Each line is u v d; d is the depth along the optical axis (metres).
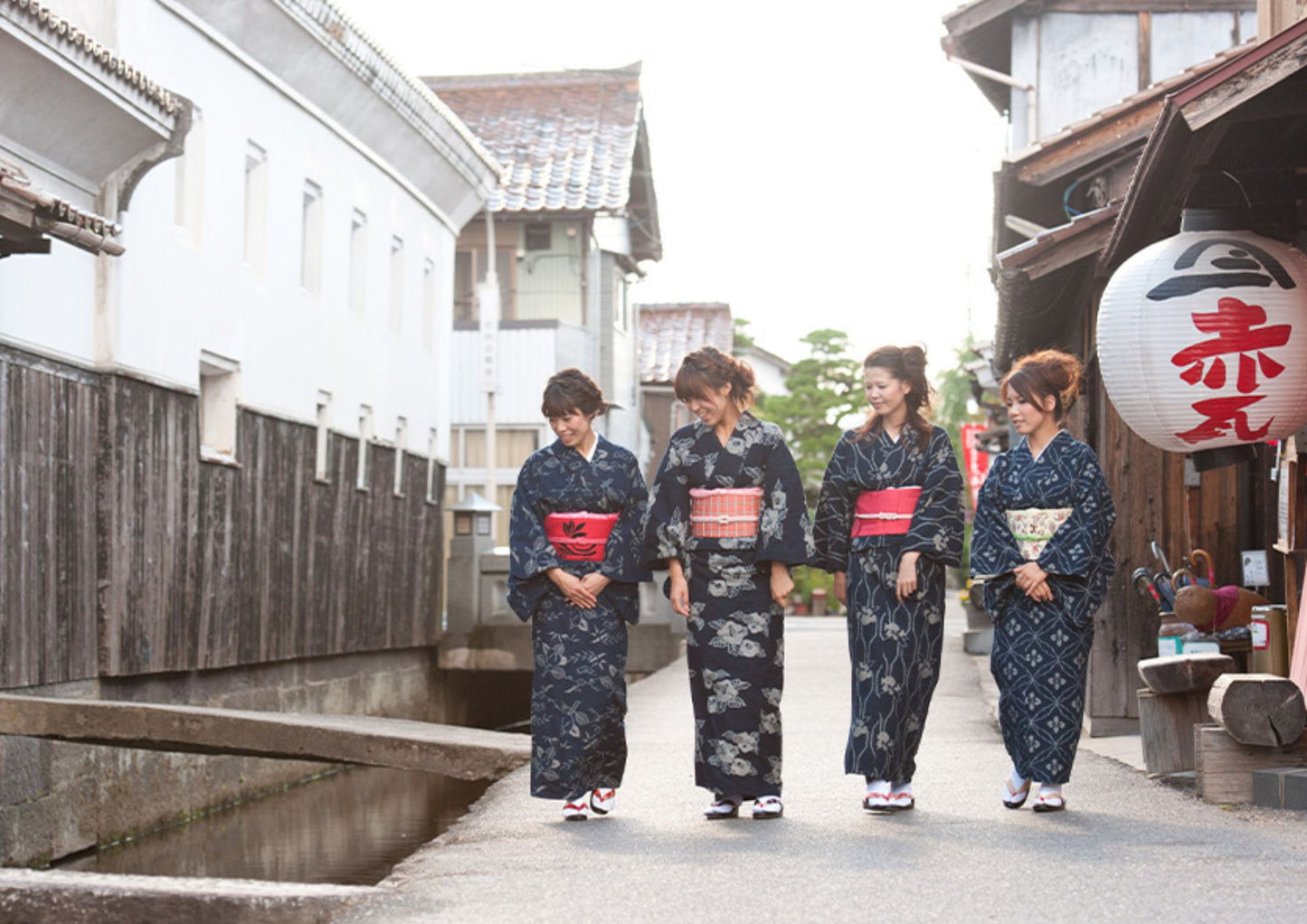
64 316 10.99
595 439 6.70
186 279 12.99
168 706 8.59
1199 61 18.03
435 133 19.45
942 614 6.59
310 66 15.66
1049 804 6.48
